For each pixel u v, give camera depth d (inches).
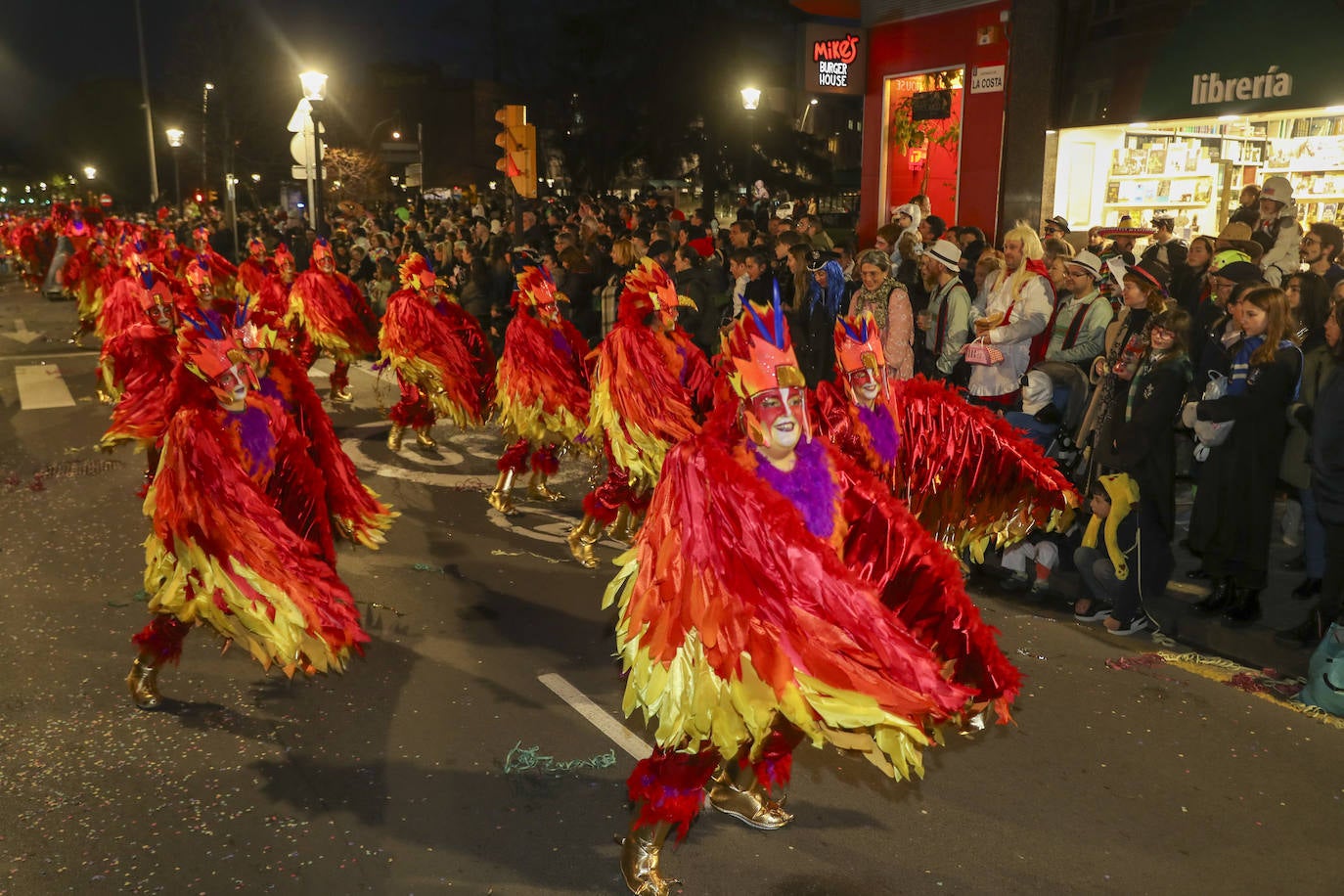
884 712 127.6
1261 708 210.8
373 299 705.6
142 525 338.6
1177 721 205.5
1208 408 235.9
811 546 134.8
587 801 178.9
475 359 403.2
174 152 1648.6
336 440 228.8
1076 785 182.7
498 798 179.5
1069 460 276.2
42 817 173.3
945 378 344.2
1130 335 255.9
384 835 168.6
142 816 173.8
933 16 605.6
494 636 248.8
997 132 581.3
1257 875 157.8
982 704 153.5
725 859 162.7
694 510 136.9
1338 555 222.8
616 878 157.9
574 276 500.7
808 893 154.2
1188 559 288.4
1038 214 529.0
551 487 382.9
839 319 177.0
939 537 209.2
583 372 336.5
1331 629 210.7
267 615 187.9
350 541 233.9
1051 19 506.9
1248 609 243.4
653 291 273.7
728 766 173.6
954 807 176.6
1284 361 231.5
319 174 673.0
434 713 210.2
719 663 133.7
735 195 1083.3
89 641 245.4
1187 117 461.1
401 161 2463.1
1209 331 279.7
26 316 959.6
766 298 396.2
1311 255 297.1
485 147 2581.2
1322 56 409.1
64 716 208.4
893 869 159.8
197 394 192.7
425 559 304.2
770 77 1106.7
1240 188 468.4
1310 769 188.1
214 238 1120.2
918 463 201.6
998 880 156.9
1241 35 435.8
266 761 191.6
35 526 337.4
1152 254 389.4
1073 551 277.3
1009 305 306.7
